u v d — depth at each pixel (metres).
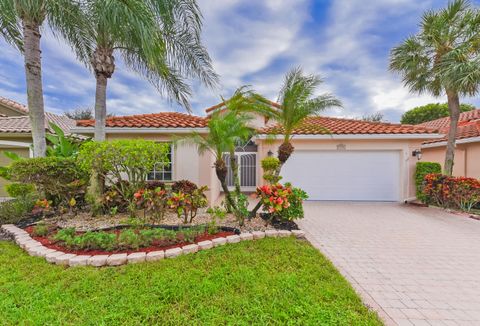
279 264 4.96
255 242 6.25
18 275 4.36
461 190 10.70
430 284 4.48
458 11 11.16
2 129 13.89
